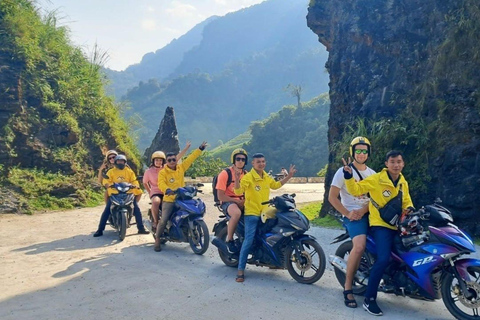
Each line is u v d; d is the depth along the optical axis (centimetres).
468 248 457
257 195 638
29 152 1530
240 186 632
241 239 671
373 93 1278
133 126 2452
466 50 1045
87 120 1916
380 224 508
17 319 477
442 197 976
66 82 1855
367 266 546
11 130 1498
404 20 1255
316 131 11900
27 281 615
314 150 11431
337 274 582
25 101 1611
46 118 1655
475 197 927
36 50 1750
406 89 1199
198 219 781
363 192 505
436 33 1159
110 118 2081
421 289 487
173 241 831
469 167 951
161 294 561
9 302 530
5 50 1625
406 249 500
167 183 826
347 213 528
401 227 493
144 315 491
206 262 730
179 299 543
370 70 1325
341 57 1459
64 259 743
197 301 536
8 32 1672
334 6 1541
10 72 1576
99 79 2192
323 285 604
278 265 629
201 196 1983
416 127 1087
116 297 549
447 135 1009
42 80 1712
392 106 1214
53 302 531
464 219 941
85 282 611
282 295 560
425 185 1027
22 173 1470
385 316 491
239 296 555
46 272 662
